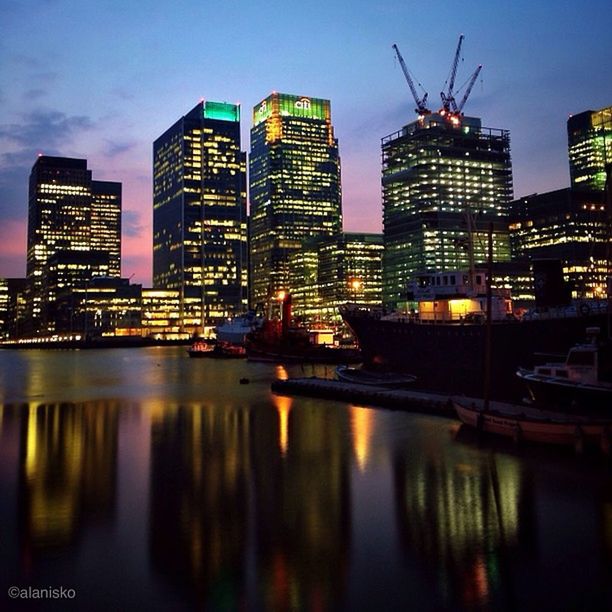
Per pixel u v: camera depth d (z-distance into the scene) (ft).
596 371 150.51
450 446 134.00
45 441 151.02
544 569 69.87
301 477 111.96
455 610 61.00
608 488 100.48
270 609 61.31
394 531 82.38
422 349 245.86
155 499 98.32
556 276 226.38
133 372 421.59
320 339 585.63
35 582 67.46
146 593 64.75
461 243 390.63
